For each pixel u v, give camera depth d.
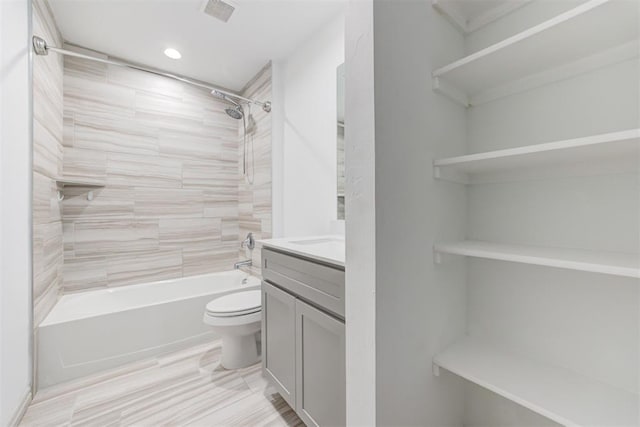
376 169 0.78
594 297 0.87
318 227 2.02
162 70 2.56
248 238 2.72
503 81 1.02
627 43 0.78
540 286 0.98
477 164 0.94
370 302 0.79
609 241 0.84
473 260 1.17
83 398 1.49
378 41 0.78
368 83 0.79
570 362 0.91
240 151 2.98
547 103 0.96
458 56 1.12
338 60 1.83
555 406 0.75
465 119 1.16
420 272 0.94
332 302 1.03
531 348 1.00
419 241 0.93
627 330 0.81
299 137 2.21
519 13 1.01
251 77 2.71
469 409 1.16
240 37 2.08
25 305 1.41
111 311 1.82
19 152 1.36
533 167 0.97
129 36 2.07
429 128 0.97
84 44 2.17
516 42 0.78
